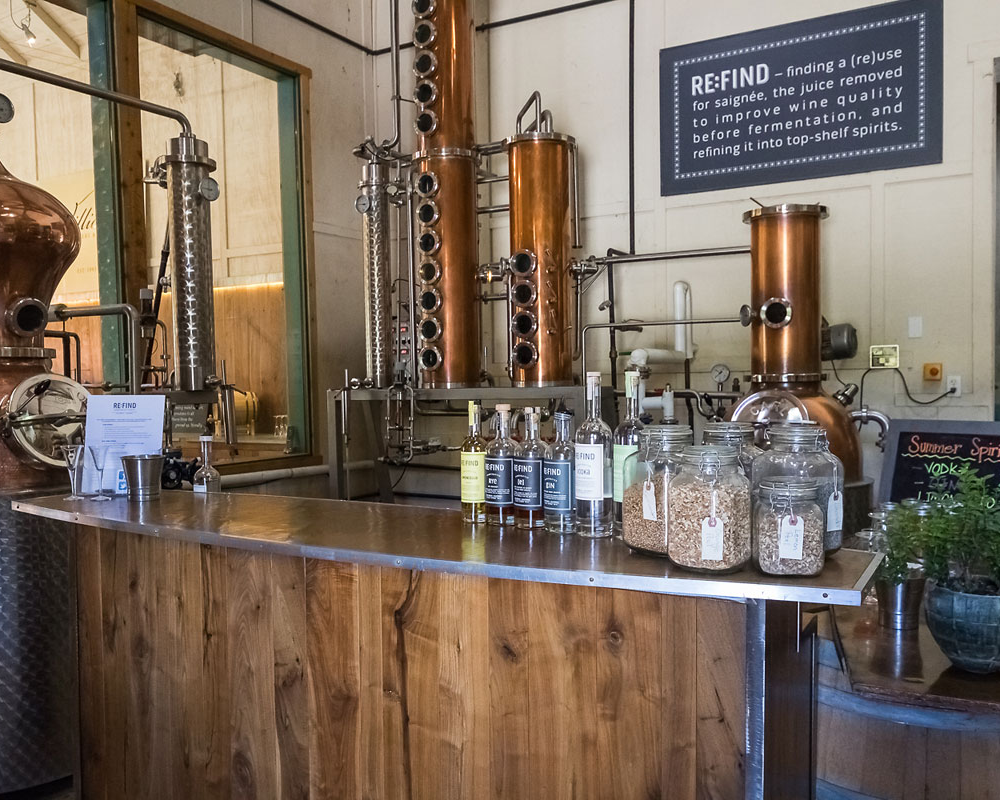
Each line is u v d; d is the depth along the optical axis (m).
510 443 1.70
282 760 1.71
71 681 2.41
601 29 3.99
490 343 4.34
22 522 2.32
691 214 3.81
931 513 1.63
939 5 3.27
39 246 2.32
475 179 3.68
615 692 1.36
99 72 3.41
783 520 1.21
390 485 4.07
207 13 3.70
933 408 3.34
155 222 4.93
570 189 3.90
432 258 3.60
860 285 3.46
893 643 1.69
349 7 4.54
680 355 3.65
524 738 1.44
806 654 1.54
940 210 3.29
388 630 1.56
